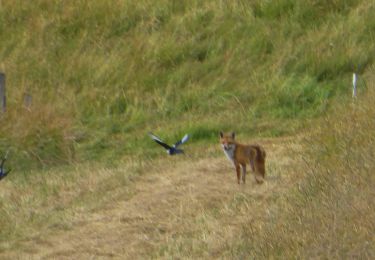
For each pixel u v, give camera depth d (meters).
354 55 58.50
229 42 61.69
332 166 34.19
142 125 53.91
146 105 56.19
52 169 46.50
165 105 55.56
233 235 32.50
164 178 41.09
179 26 63.59
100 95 56.88
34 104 51.88
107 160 47.81
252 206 35.06
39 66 60.69
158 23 64.25
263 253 28.77
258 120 52.19
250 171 40.66
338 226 28.22
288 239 29.03
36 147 47.91
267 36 61.53
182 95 56.44
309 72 57.84
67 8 66.69
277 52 59.97
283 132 49.78
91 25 64.94
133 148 49.91
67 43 63.34
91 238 34.69
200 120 52.75
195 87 57.16
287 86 55.31
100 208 38.03
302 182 34.62
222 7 65.25
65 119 50.69
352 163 33.28
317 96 54.38
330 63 58.09
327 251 27.03
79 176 43.50
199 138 50.41
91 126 53.66
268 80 56.78
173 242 32.91
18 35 64.94
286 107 53.91
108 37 63.47
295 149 43.69
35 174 45.28
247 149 37.38
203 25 63.88
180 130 50.56
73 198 40.00
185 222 35.09
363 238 27.31
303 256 27.39
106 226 35.75
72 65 60.06
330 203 30.06
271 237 29.73
